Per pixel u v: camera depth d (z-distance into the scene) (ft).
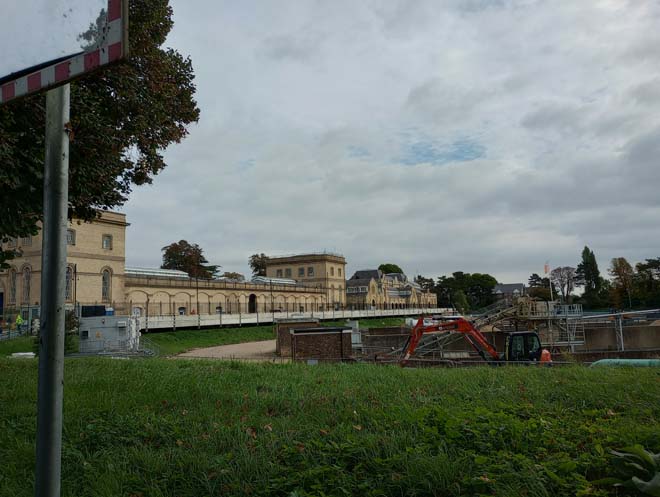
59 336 10.12
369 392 33.09
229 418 26.23
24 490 17.48
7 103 10.19
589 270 374.63
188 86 57.47
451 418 21.31
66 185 10.43
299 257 372.79
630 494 14.92
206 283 246.27
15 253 35.86
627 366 49.11
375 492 15.61
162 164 54.65
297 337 102.22
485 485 15.20
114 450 21.54
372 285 405.39
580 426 21.59
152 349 142.51
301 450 19.34
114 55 8.70
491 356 88.89
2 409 28.78
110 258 201.46
